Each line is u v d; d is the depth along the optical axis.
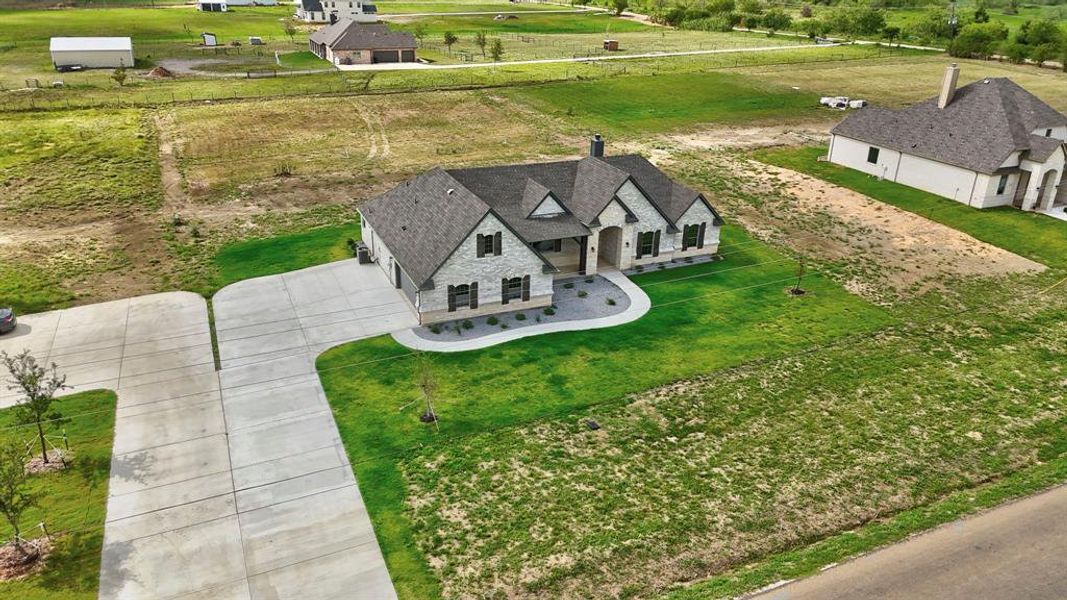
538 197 42.25
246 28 144.75
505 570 23.08
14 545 23.33
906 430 30.58
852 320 40.06
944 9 191.88
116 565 22.98
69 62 97.62
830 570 22.98
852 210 56.62
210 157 66.12
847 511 26.00
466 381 33.34
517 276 39.22
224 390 32.31
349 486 26.69
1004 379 34.66
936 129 60.78
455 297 38.19
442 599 22.00
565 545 24.11
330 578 22.69
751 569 23.22
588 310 40.41
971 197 57.12
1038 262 47.94
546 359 35.31
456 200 39.47
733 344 37.22
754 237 51.34
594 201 43.56
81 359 34.53
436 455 28.42
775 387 33.53
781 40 144.25
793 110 89.75
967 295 43.41
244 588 22.27
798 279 44.59
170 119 75.75
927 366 35.66
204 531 24.47
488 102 87.94
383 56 108.88
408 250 39.53
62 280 42.75
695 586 22.44
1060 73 111.19
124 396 31.75
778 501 26.36
